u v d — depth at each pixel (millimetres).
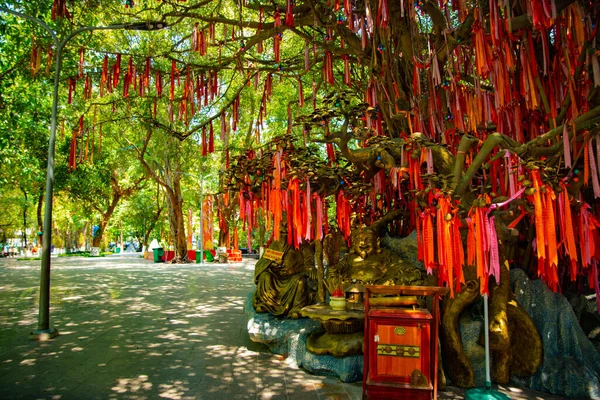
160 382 5234
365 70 10766
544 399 4676
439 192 4844
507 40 5992
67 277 19375
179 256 29906
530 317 5172
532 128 6949
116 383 5195
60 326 8594
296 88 14844
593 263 5461
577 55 5992
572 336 5105
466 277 5117
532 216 5352
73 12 9500
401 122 7965
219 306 11250
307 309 5594
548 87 6527
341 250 7414
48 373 5582
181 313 10148
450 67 7109
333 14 8234
